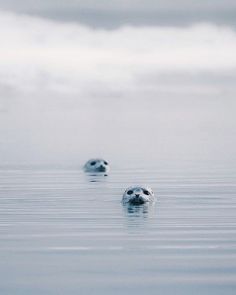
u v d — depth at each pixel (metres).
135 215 52.16
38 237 44.62
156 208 55.34
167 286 34.25
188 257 39.34
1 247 42.00
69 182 71.81
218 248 41.34
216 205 56.84
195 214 52.50
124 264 38.03
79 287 34.22
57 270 37.00
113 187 67.88
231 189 66.25
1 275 36.16
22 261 38.75
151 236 44.78
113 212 53.59
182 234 45.28
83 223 49.16
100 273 36.41
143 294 33.22
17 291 33.69
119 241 43.38
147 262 38.41
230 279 35.19
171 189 66.56
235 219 50.28
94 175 78.00
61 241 43.50
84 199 60.03
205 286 34.19
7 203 58.16
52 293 33.44
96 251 40.88
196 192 64.38
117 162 90.75
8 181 72.88
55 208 55.50
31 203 58.03
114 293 33.38
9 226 48.22
